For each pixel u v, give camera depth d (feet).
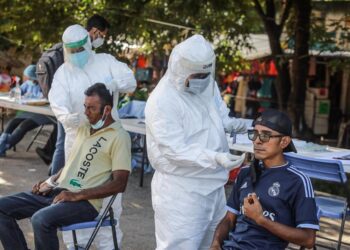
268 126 10.18
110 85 15.48
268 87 58.95
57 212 12.81
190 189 11.86
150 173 26.81
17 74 49.26
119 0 36.70
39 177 25.04
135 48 42.37
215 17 40.09
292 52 41.50
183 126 11.76
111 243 15.03
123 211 20.81
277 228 9.85
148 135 12.14
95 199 13.23
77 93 15.99
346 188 14.30
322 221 21.34
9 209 13.57
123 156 13.42
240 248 10.44
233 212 10.96
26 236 17.70
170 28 38.93
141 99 31.50
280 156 10.35
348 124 49.08
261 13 39.11
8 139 28.35
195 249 12.16
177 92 11.76
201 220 12.07
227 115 13.52
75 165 13.80
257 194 10.28
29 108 26.09
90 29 17.37
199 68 11.39
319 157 16.31
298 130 38.19
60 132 19.15
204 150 11.37
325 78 59.47
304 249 11.89
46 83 19.48
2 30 40.91
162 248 12.19
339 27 37.86
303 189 10.00
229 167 10.95
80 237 15.01
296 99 38.22
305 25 37.45
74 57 15.85
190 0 36.42
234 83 59.72
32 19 38.04
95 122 13.60
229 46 42.32
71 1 37.58
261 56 50.60
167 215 12.00
